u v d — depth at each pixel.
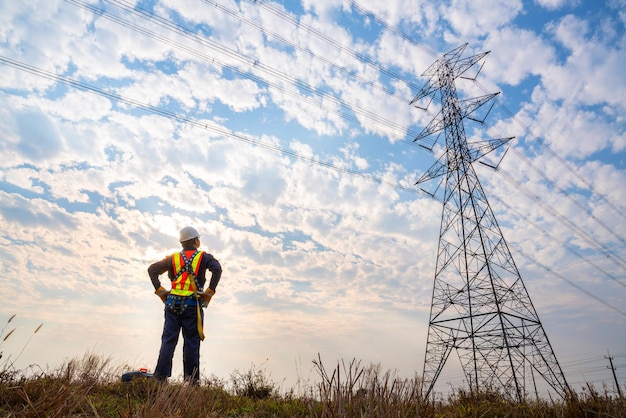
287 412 4.29
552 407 4.77
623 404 4.03
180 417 3.22
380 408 2.75
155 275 5.97
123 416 3.08
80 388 3.61
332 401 2.89
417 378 3.24
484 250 24.55
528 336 21.56
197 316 5.91
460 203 27.91
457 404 5.58
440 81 34.16
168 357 5.59
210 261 6.19
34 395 3.56
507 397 5.42
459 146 29.80
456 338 23.12
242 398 5.46
